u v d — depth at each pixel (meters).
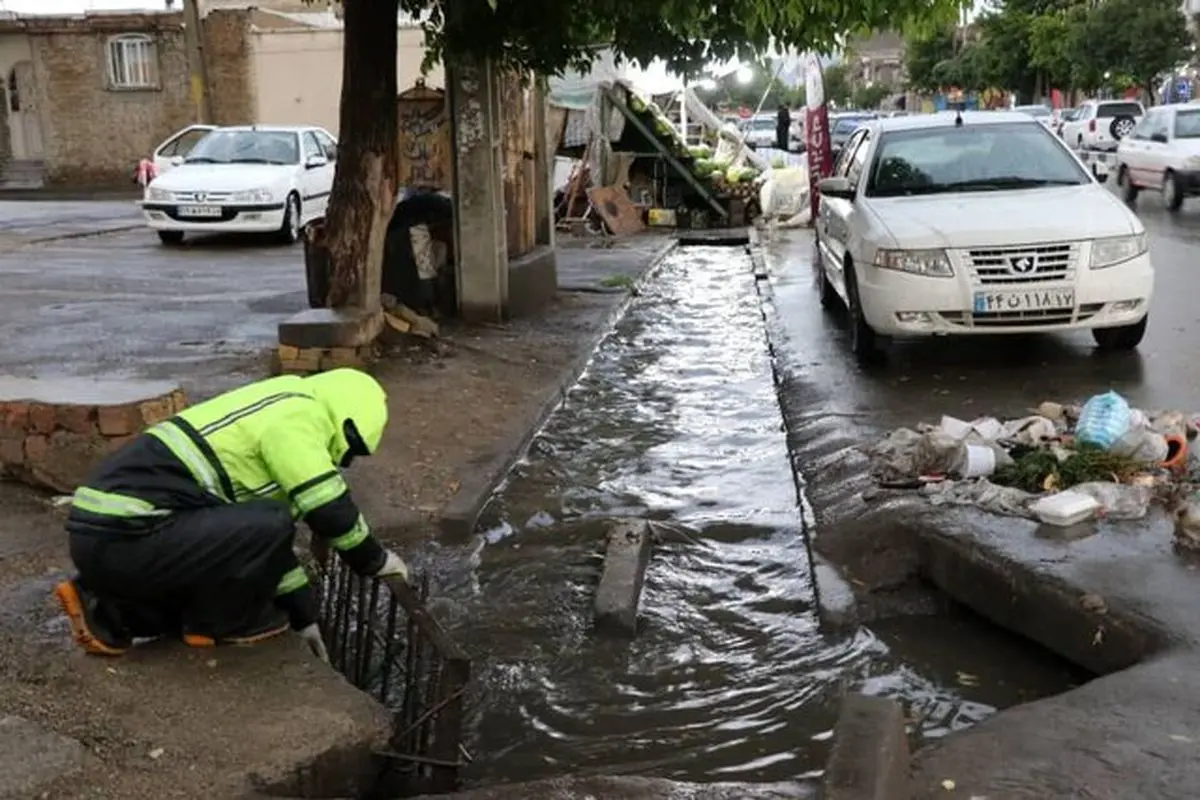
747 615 5.07
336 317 8.34
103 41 30.97
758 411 8.34
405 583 4.13
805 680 4.50
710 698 4.37
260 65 30.20
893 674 4.54
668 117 29.31
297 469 3.80
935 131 9.90
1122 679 3.91
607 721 4.22
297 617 4.29
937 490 5.75
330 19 31.86
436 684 3.79
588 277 14.16
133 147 31.64
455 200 10.29
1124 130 28.05
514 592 5.27
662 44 8.86
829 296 11.59
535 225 12.19
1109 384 8.14
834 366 9.17
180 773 3.35
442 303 10.53
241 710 3.69
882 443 6.55
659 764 3.93
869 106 97.00
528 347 9.70
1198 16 42.81
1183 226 18.12
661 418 8.19
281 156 18.28
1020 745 3.53
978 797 3.26
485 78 9.94
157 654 4.03
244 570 3.89
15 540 5.37
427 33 9.64
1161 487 5.59
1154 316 10.55
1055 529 5.18
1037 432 6.31
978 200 8.99
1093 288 8.30
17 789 3.22
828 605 4.99
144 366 8.70
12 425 5.91
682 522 6.11
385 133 8.37
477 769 3.93
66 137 31.66
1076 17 46.06
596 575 5.42
